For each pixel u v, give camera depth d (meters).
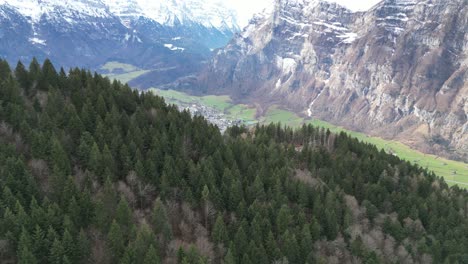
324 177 180.88
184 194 143.50
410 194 181.88
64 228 110.12
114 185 134.75
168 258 115.75
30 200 117.19
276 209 146.12
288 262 127.06
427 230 167.50
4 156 122.56
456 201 193.00
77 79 184.75
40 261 104.44
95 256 109.88
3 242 102.94
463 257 153.38
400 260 149.25
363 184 180.12
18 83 165.00
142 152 155.62
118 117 163.75
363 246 141.50
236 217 140.12
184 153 160.62
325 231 146.75
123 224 119.88
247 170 163.75
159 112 183.00
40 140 132.75
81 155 139.50
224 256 124.44
